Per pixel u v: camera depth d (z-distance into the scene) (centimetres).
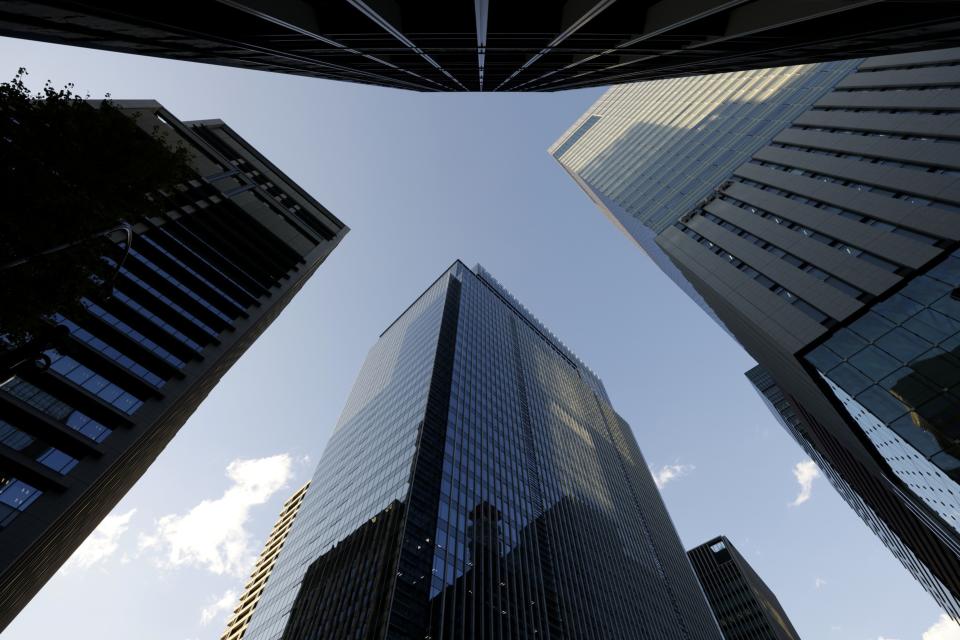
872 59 5019
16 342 1268
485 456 8612
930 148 3447
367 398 11881
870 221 3366
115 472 3747
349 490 8362
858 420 2808
